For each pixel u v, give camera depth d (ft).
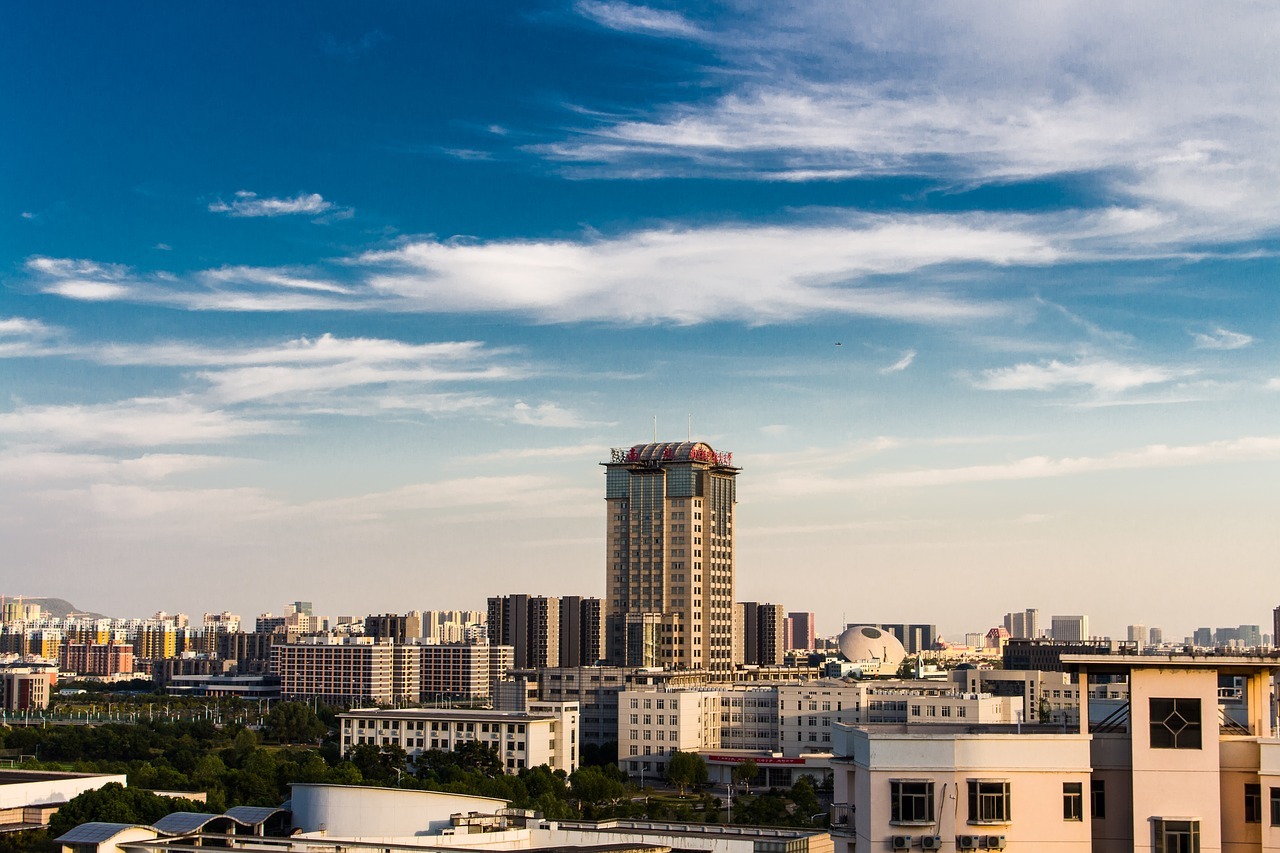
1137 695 319.06
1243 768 316.19
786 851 653.30
